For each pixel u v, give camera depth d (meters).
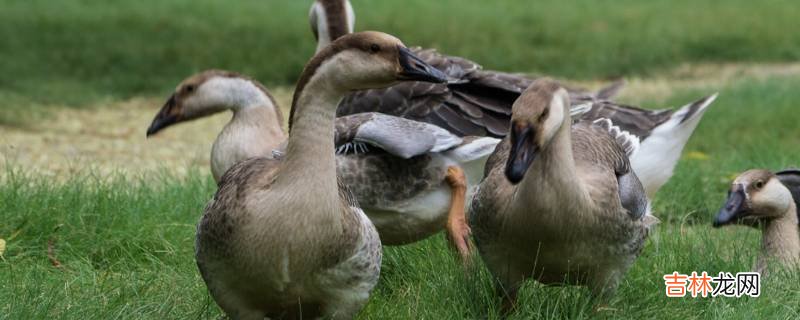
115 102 19.05
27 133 15.59
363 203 8.45
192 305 7.44
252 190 5.95
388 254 8.52
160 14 25.28
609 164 7.19
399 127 8.38
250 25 24.53
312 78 5.86
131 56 21.41
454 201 8.55
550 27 25.75
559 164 6.52
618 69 22.50
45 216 8.95
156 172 12.12
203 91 8.97
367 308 7.36
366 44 5.85
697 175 11.66
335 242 5.98
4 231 8.76
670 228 9.80
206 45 22.55
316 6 10.85
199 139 15.99
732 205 9.08
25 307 6.81
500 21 26.25
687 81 21.41
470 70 9.84
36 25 23.36
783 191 9.07
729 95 17.58
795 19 26.95
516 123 6.22
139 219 9.29
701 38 24.38
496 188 6.91
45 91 18.69
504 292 7.27
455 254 8.41
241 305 6.30
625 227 6.96
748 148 13.70
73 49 21.69
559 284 7.28
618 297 7.45
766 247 9.14
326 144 5.89
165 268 8.27
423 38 23.95
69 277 7.92
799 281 8.15
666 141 9.88
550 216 6.57
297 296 6.13
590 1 30.25
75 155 13.94
